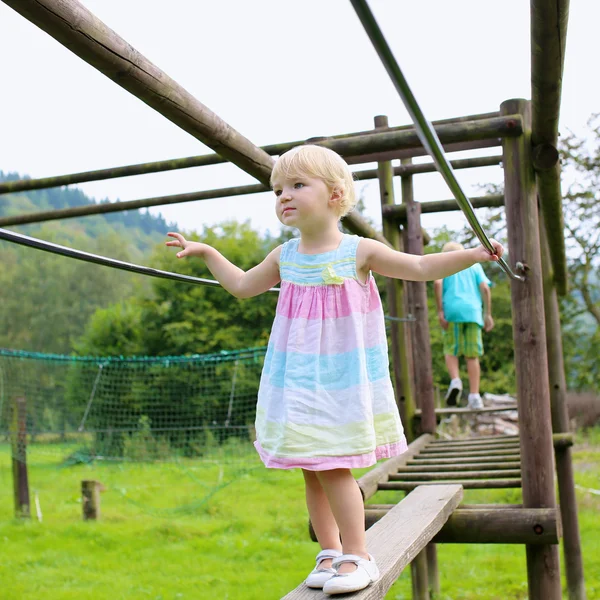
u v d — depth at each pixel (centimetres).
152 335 2242
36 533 946
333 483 212
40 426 1340
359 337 217
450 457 546
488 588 675
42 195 7669
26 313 3672
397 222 681
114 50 221
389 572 229
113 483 1308
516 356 406
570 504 659
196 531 938
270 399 218
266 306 2191
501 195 669
